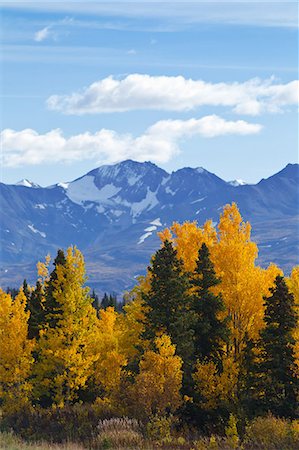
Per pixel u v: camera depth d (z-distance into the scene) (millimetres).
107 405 61250
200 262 60656
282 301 55312
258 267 62469
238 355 59812
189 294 61312
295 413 53875
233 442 44875
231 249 61125
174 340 57031
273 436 46625
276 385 53906
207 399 55969
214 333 59031
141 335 58938
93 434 50062
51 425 59312
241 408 53531
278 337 54625
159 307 58656
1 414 66250
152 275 59562
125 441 45938
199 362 57875
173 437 49062
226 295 60094
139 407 52062
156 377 52031
